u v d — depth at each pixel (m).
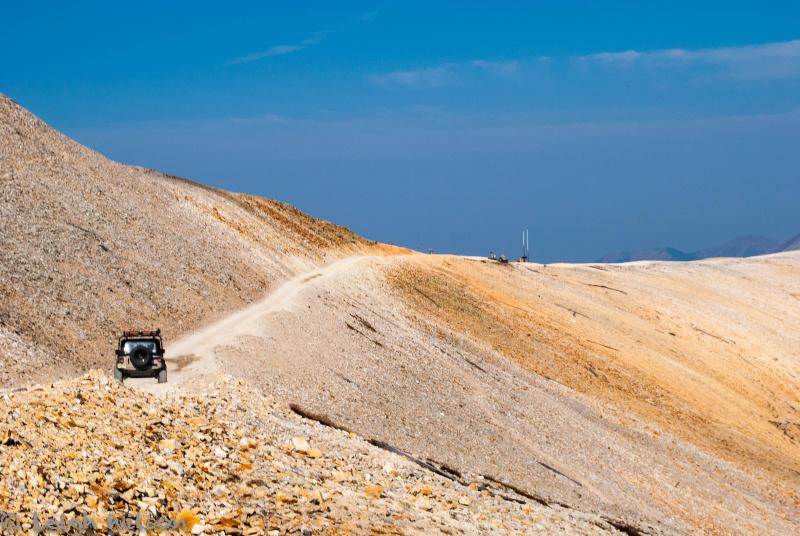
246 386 29.86
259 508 18.28
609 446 56.47
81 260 51.19
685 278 133.50
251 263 72.69
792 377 104.81
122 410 21.52
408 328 70.00
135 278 53.34
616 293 117.19
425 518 21.23
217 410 25.50
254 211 96.12
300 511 18.89
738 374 99.81
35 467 15.89
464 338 75.50
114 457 17.95
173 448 20.06
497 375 65.06
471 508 24.73
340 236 108.81
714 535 46.81
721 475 61.62
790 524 54.97
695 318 114.44
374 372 49.12
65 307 43.66
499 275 109.19
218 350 40.72
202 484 18.53
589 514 36.69
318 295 66.88
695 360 99.69
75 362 37.78
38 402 19.75
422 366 56.62
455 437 43.41
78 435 18.53
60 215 56.50
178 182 91.06
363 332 59.59
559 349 85.75
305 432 27.16
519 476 40.84
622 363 88.88
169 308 51.62
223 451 21.11
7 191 55.06
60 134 75.44
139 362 32.94
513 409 55.50
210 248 69.50
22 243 48.72
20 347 35.56
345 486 22.19
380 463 26.77
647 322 108.31
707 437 73.50
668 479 54.50
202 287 58.81
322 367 45.09
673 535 40.09
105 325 44.50
